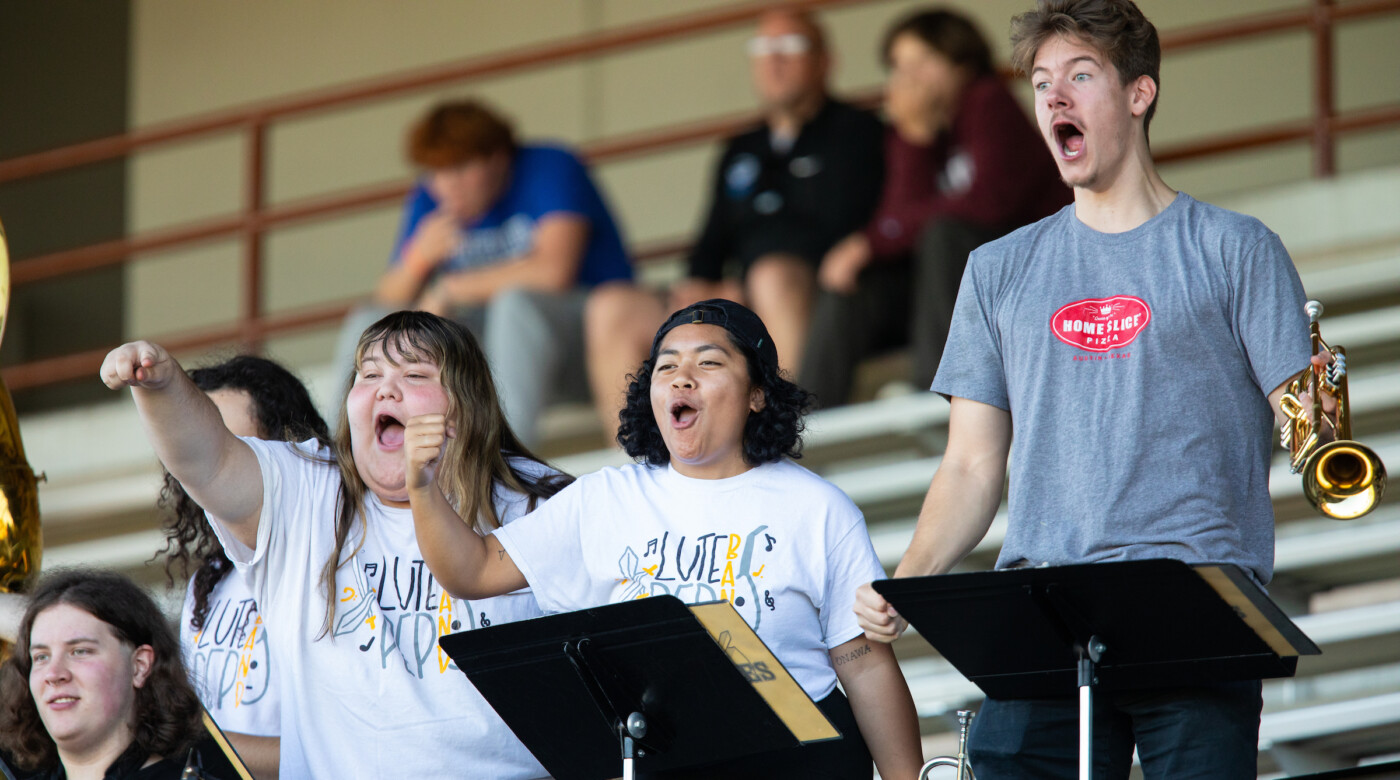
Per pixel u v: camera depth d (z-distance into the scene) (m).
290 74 32.47
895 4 28.88
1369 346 18.23
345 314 24.23
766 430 9.62
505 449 10.59
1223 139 21.30
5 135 33.97
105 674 9.32
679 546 9.45
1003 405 9.37
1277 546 15.30
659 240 30.25
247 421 11.11
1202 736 8.48
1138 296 8.73
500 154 21.12
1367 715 13.29
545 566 9.59
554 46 24.50
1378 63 26.17
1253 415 8.62
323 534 10.03
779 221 20.31
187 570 11.11
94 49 33.84
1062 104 8.86
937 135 19.28
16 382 25.38
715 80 30.39
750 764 9.19
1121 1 8.88
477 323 20.89
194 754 9.38
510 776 9.78
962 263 18.19
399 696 9.74
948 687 14.98
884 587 8.11
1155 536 8.45
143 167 32.94
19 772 9.50
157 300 32.50
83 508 23.67
